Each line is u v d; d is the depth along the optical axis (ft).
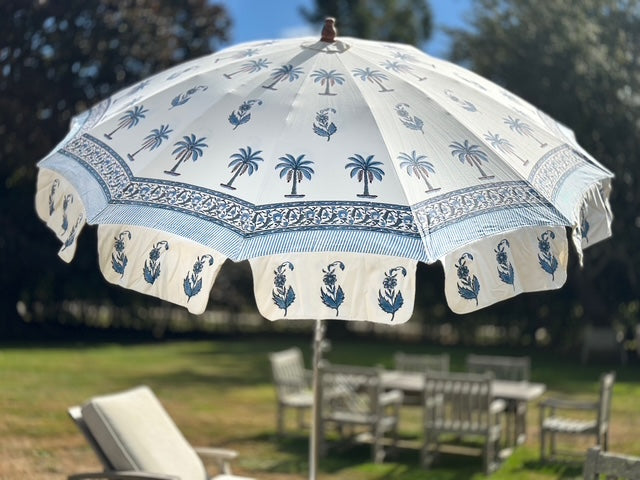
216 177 12.80
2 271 80.89
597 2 76.64
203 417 39.88
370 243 11.81
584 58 75.15
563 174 14.28
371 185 12.55
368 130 13.39
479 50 81.87
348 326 90.68
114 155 13.75
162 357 65.92
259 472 29.94
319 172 12.71
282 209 12.25
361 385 31.86
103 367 57.11
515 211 12.84
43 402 41.06
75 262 82.99
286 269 11.71
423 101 14.38
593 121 75.31
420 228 12.02
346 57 15.37
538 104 77.51
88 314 89.76
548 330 84.79
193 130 13.66
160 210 12.47
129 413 20.17
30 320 86.79
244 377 55.26
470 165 13.38
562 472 30.58
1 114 77.71
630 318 82.84
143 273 12.30
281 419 35.81
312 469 17.56
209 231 12.03
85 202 13.08
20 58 79.82
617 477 14.67
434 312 87.40
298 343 83.05
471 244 12.41
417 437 36.73
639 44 75.25
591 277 78.48
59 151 14.49
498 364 37.45
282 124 13.47
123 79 86.12
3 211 80.84
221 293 90.58
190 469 20.39
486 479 29.40
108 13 83.15
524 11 80.07
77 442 32.99
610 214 15.14
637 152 74.95
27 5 78.74
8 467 28.60
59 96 81.15
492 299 12.21
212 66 15.58
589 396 51.62
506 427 33.86
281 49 15.80
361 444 34.96
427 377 30.48
